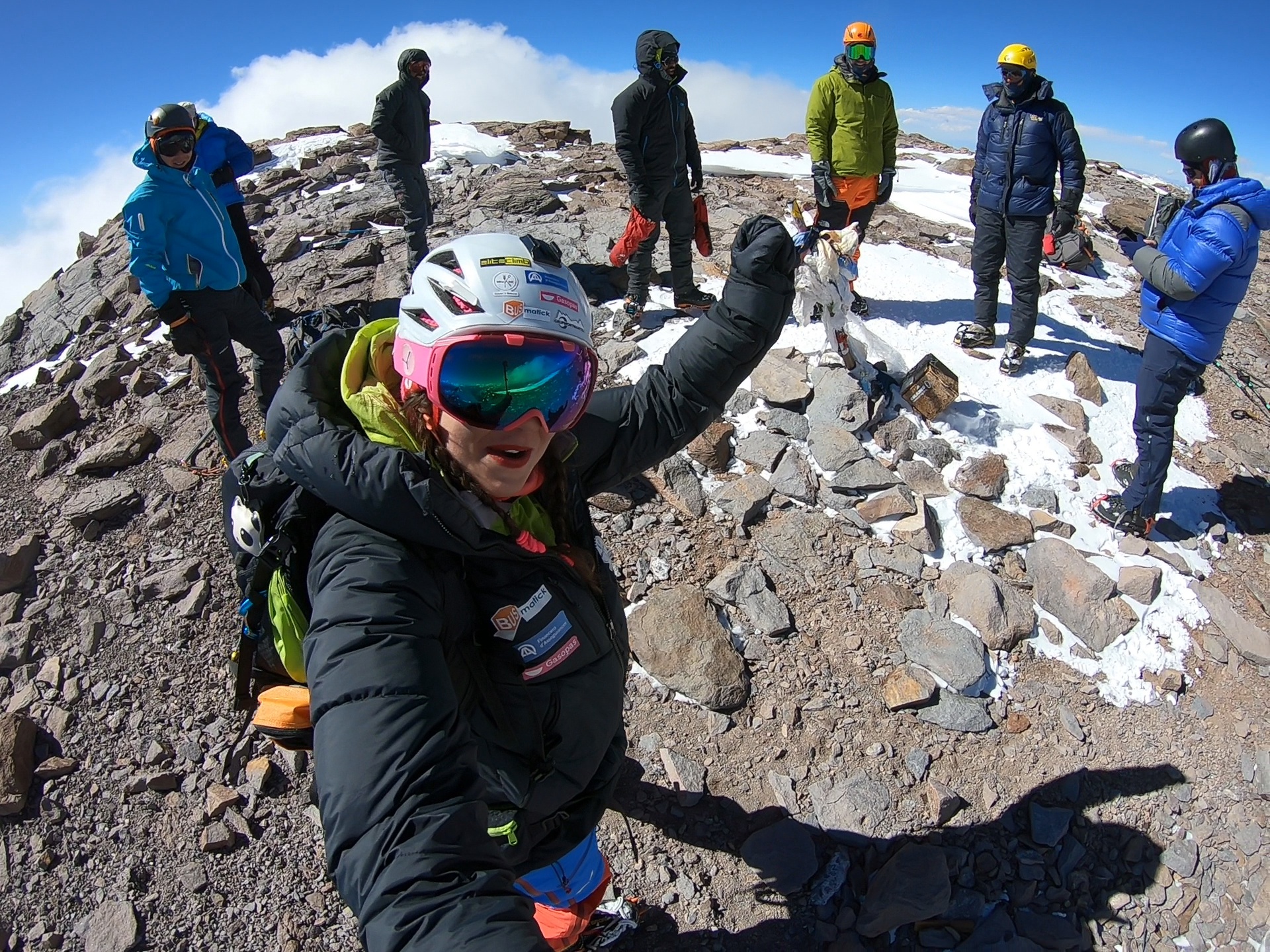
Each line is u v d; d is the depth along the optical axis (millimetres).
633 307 5812
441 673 1249
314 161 10055
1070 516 4707
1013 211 5305
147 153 4188
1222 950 3145
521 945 1014
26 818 3330
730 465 4785
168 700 3754
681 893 3109
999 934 3088
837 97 5773
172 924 3016
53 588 4348
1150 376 4316
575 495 1719
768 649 3945
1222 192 3934
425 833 1084
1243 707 3924
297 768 3453
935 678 3850
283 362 5027
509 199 7941
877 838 3326
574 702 1684
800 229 5359
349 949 2965
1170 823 3479
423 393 1351
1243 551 4684
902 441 4910
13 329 7371
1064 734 3748
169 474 4977
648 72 5152
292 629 1451
